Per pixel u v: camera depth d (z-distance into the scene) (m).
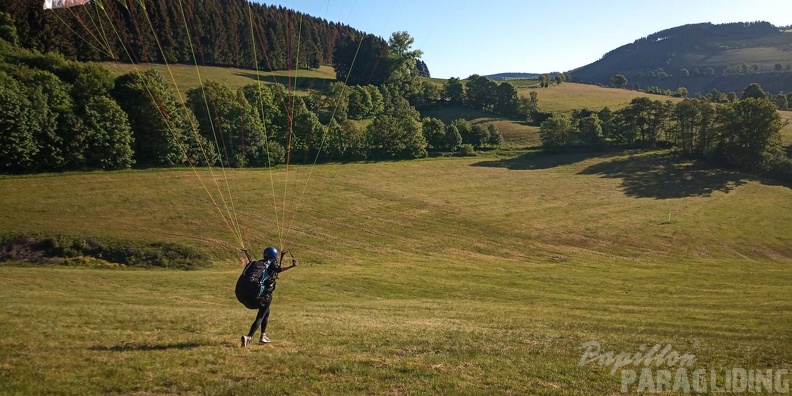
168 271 37.66
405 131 93.62
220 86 78.62
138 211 50.06
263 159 78.25
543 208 65.00
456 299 28.05
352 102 109.19
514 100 131.75
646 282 33.97
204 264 39.75
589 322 16.69
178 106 73.75
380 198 64.50
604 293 29.73
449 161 92.38
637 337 13.39
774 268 43.12
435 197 67.44
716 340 13.30
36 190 53.09
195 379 8.02
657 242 52.84
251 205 55.88
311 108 100.69
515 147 105.44
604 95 157.62
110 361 8.84
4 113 55.62
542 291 30.47
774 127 83.56
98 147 63.56
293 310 18.69
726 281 34.34
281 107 87.25
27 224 42.78
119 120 65.31
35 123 58.16
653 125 100.88
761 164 83.25
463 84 143.50
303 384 7.92
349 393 7.65
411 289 30.86
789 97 155.50
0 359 8.70
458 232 53.97
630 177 81.69
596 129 100.62
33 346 9.68
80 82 66.56
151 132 68.38
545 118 123.94
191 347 10.21
